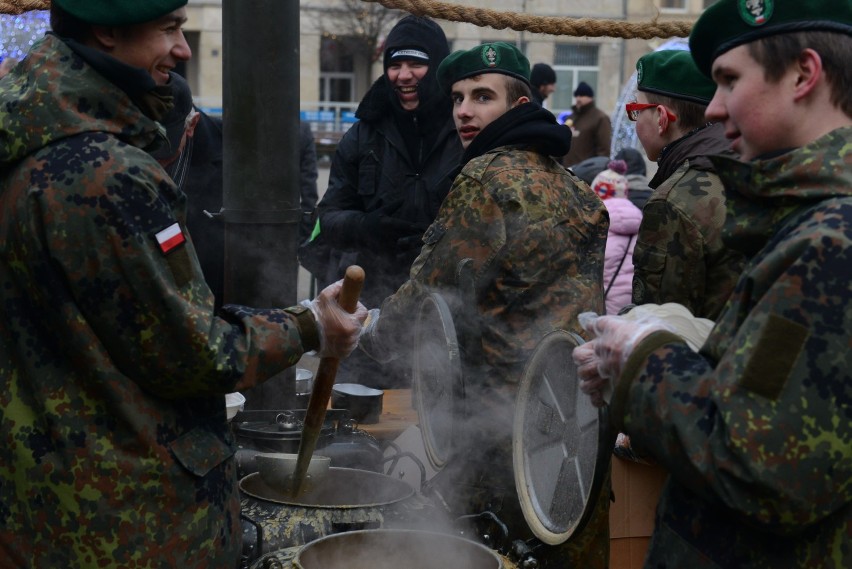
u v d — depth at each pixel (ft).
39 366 4.76
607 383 4.52
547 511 5.83
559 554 6.48
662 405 3.95
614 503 7.04
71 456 4.70
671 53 7.69
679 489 4.28
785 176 3.84
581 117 25.04
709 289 6.88
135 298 4.59
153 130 4.99
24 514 4.82
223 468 5.18
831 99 3.90
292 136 7.64
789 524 3.65
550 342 5.87
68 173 4.56
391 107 11.10
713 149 6.91
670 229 6.87
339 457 7.02
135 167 4.63
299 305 5.38
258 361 4.98
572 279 7.27
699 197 6.80
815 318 3.58
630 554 7.07
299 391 8.77
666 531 4.30
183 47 5.07
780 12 3.88
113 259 4.55
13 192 4.67
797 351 3.59
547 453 5.90
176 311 4.62
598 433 4.93
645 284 7.06
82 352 4.65
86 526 4.71
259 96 7.48
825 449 3.56
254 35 7.41
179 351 4.67
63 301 4.62
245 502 6.17
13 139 4.67
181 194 4.90
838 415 3.56
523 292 7.02
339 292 5.38
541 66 23.47
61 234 4.53
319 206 11.48
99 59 4.75
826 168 3.77
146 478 4.78
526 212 7.06
